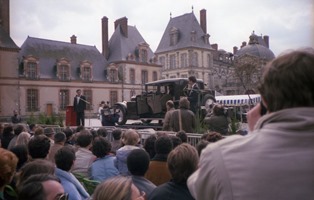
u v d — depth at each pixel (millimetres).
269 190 1477
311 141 1505
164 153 4312
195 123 8430
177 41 70000
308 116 1511
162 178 4195
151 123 17562
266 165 1508
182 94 14727
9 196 2936
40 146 4727
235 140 1678
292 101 1582
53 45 54562
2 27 46281
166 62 71250
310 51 1685
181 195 2916
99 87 56812
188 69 67188
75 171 5441
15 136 8156
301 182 1454
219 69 75625
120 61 59875
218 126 8148
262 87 1718
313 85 1559
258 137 1605
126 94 59938
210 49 69938
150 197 3059
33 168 3199
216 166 1602
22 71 49000
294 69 1577
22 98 48000
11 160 2994
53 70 52688
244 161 1558
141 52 62906
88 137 5883
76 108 16703
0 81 45375
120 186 2238
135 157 3650
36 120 18359
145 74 63000
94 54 59125
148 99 16281
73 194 3750
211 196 1606
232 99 31469
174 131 8359
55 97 51750
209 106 13773
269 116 1615
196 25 69875
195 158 2996
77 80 54281
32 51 51500
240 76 48969
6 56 45938
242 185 1521
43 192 2363
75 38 59125
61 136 6000
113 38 63406
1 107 45031
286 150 1512
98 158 5051
